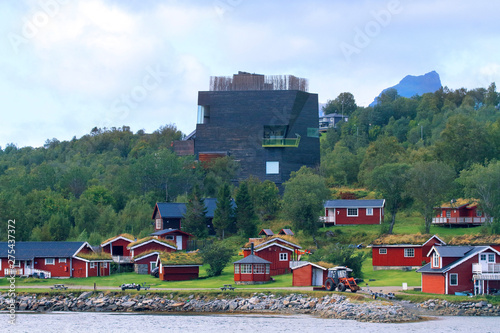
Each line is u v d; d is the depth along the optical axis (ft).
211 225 399.44
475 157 444.96
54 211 396.57
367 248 344.69
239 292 253.65
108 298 257.75
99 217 401.08
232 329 210.59
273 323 218.18
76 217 396.16
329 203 400.67
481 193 355.56
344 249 281.95
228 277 296.30
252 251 289.12
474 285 238.27
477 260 240.12
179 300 252.83
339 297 239.30
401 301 234.99
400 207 382.83
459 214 380.17
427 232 357.41
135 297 256.73
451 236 321.11
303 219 362.94
